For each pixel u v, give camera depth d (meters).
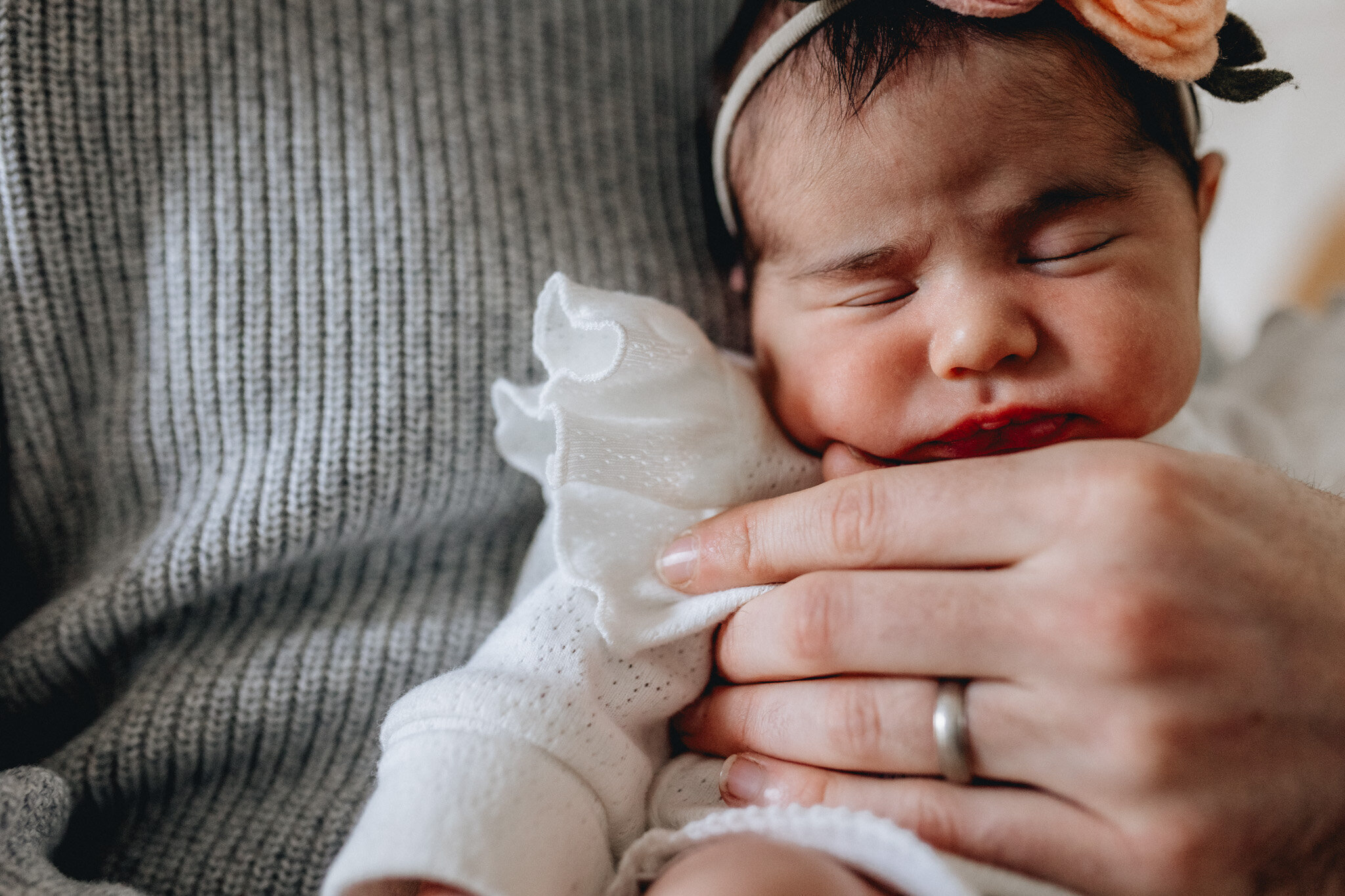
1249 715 0.41
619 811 0.48
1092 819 0.42
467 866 0.40
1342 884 0.44
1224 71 0.56
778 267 0.61
